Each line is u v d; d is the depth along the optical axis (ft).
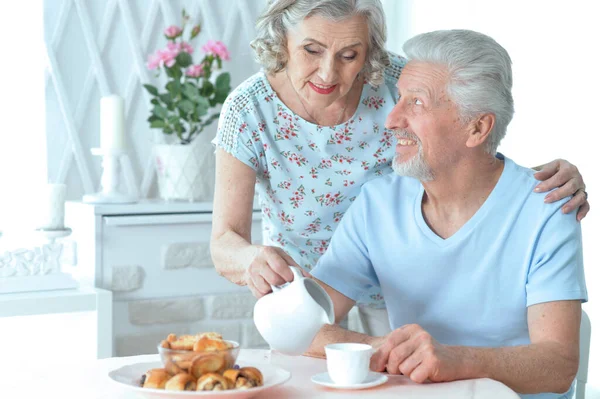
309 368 4.50
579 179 4.96
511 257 4.88
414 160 4.88
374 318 6.70
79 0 9.82
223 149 5.74
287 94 5.71
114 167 9.45
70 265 9.62
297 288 4.17
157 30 10.32
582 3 7.81
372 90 5.83
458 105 4.75
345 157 5.87
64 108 9.80
